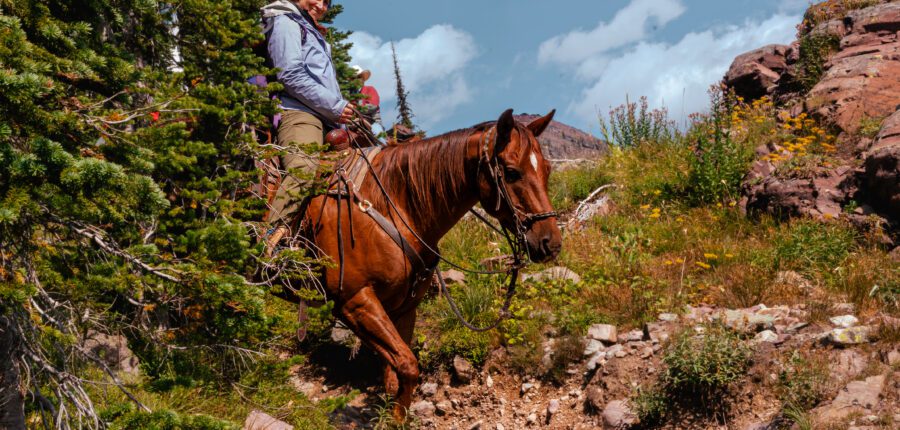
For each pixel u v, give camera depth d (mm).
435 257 4738
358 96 8883
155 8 3902
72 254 3193
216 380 4156
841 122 9438
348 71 9156
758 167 8898
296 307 6133
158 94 3436
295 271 4219
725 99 12203
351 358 6594
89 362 3854
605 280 7219
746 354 5098
